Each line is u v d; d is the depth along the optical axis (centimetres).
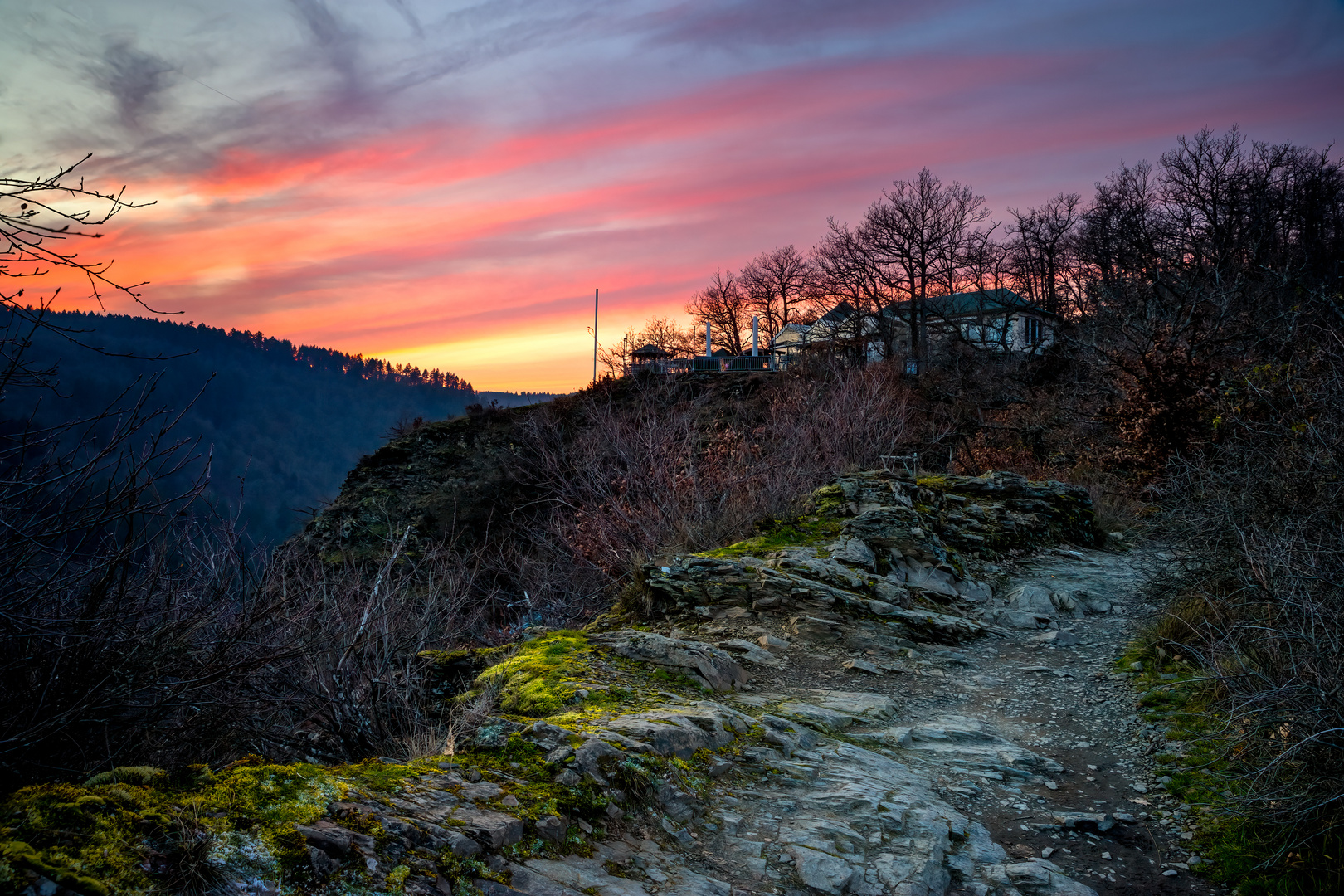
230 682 466
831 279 4669
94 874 196
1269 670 447
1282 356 1297
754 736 488
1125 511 1410
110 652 388
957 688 665
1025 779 485
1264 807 379
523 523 1750
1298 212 3525
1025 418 2370
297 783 279
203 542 514
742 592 826
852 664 691
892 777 457
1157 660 663
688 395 3064
